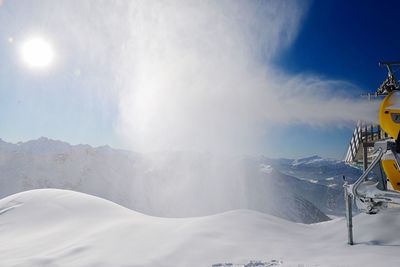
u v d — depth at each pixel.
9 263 6.81
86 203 11.04
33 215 10.25
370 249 6.51
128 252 6.98
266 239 7.67
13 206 11.07
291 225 9.25
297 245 7.32
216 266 6.14
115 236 8.06
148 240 7.73
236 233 8.01
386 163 6.75
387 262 5.61
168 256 6.67
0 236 8.98
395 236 7.04
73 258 6.82
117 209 10.93
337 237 7.73
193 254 6.72
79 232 8.80
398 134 6.44
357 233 7.59
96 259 6.62
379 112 6.73
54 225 9.51
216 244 7.23
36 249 7.71
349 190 7.03
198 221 9.15
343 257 6.18
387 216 8.02
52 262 6.67
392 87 6.71
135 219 9.79
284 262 6.11
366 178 7.25
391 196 6.26
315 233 8.41
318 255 6.49
